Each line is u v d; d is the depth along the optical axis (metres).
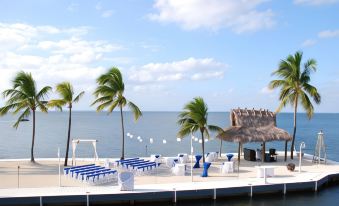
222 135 30.92
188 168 28.69
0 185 22.20
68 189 21.27
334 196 23.69
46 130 92.50
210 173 26.78
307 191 24.27
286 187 23.53
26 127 105.50
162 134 80.75
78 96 29.62
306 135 79.81
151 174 26.33
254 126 32.12
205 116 29.80
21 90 29.92
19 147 54.56
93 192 20.52
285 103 33.69
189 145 59.41
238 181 24.06
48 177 24.75
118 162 28.58
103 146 56.97
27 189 21.17
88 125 119.81
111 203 20.66
